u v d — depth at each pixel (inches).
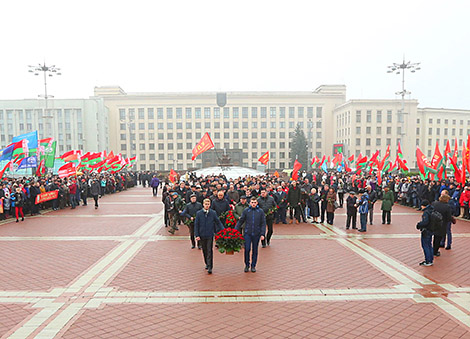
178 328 224.5
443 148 3053.6
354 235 503.5
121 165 1407.5
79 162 1019.9
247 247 333.4
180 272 335.3
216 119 3004.4
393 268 346.9
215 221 338.6
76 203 851.4
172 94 2989.7
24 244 447.5
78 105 2625.5
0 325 227.9
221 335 215.8
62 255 395.2
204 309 252.2
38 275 326.0
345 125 2797.7
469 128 3120.1
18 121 2623.0
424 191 725.9
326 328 224.4
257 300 267.9
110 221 623.2
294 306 257.1
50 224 592.7
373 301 266.1
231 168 1338.6
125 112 2984.7
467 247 427.8
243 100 3011.8
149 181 1594.5
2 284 302.5
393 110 2711.6
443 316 241.0
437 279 314.8
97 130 2677.2
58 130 2623.0
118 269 343.6
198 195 548.4
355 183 997.8
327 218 587.2
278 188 592.7
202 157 2819.9
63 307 255.8
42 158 898.7
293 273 332.5
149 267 350.6
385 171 1164.5
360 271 338.3
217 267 352.5
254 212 334.0
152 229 548.1
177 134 2994.6
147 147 2992.1
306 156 2839.6
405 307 255.3
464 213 634.8
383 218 596.1
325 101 3048.7
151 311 248.8
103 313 245.6
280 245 444.5
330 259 379.9
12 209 680.4
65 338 211.8
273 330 221.9
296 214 601.9
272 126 3024.1
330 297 273.9
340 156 1392.7
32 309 252.4
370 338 212.5
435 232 355.9
